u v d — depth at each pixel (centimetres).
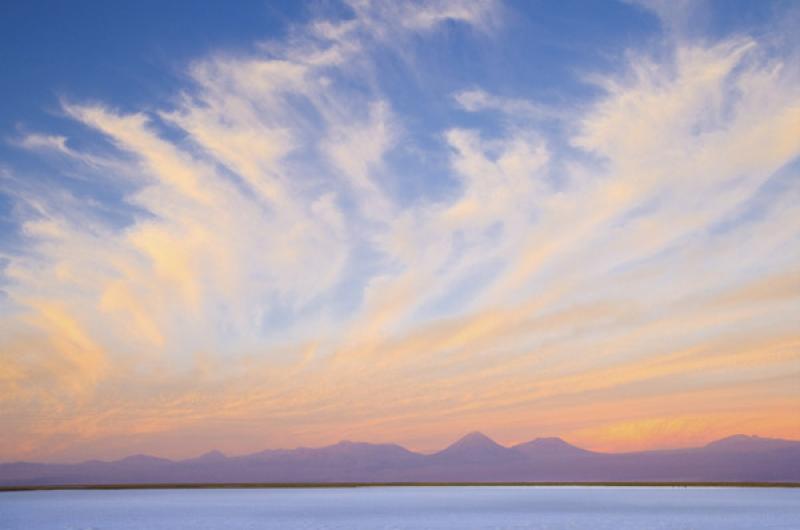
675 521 5559
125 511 7644
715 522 5425
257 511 7544
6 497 13950
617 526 5125
